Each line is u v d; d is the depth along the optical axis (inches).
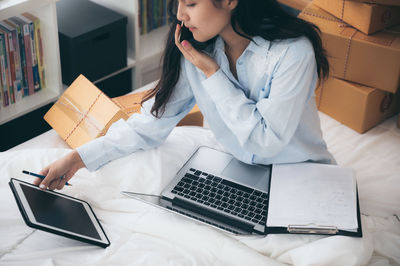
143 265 50.6
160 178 60.7
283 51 51.1
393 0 75.5
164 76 57.7
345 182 56.4
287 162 59.8
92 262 50.3
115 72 91.4
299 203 54.4
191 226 55.0
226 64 54.5
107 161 60.0
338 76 82.1
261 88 54.9
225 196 57.0
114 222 56.2
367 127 82.7
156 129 62.0
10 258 49.5
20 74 80.8
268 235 53.7
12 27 76.9
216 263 51.8
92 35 83.5
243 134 53.5
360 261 51.1
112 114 70.8
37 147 73.9
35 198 52.4
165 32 102.5
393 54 76.2
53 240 52.5
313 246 51.8
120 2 90.4
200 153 63.5
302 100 52.2
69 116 74.7
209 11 48.2
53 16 77.6
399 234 58.7
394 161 75.2
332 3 81.7
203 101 58.7
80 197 58.2
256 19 50.4
